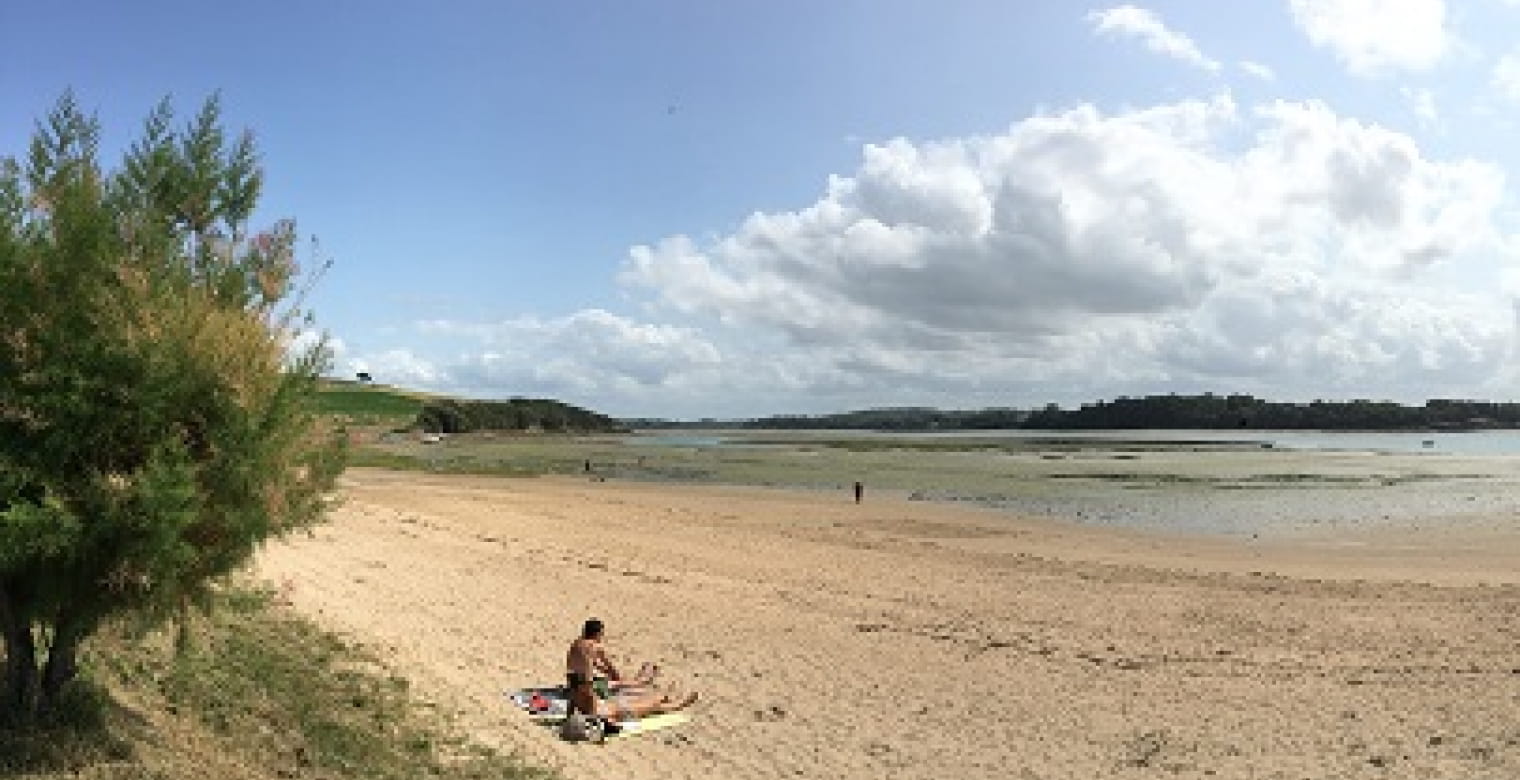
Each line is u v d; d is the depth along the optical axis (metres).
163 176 9.12
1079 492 55.25
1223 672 16.73
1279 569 27.56
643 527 33.28
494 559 24.98
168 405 8.32
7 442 7.90
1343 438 189.25
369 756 10.68
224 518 8.49
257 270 9.05
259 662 12.59
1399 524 40.44
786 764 12.30
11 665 8.68
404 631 16.83
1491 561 29.81
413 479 50.22
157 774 8.59
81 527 7.84
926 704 14.85
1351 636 19.25
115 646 11.11
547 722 13.30
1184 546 33.09
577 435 181.50
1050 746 13.16
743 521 36.62
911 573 25.59
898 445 132.62
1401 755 12.83
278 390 8.68
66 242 8.23
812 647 17.98
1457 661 17.47
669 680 15.67
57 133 8.63
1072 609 21.48
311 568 20.77
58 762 8.23
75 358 8.11
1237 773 12.23
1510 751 12.92
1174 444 139.50
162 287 8.49
